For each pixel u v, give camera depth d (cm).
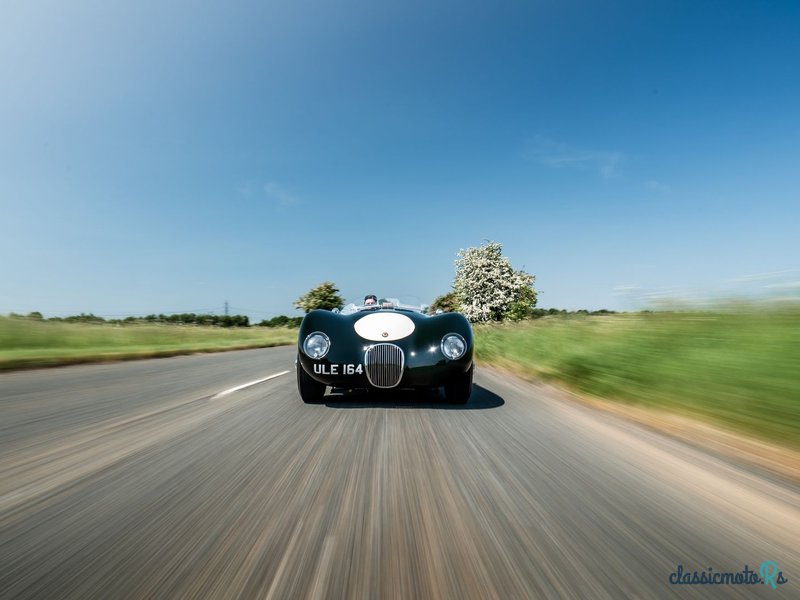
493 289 5659
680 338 499
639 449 302
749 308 454
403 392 538
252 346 2155
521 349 960
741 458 284
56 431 339
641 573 149
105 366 920
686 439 330
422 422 371
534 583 141
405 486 224
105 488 220
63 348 1471
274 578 141
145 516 187
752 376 357
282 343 2556
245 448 291
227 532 173
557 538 172
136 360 1108
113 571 144
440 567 149
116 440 312
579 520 188
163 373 772
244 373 766
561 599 133
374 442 307
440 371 426
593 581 143
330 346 430
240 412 411
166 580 140
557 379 637
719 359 404
